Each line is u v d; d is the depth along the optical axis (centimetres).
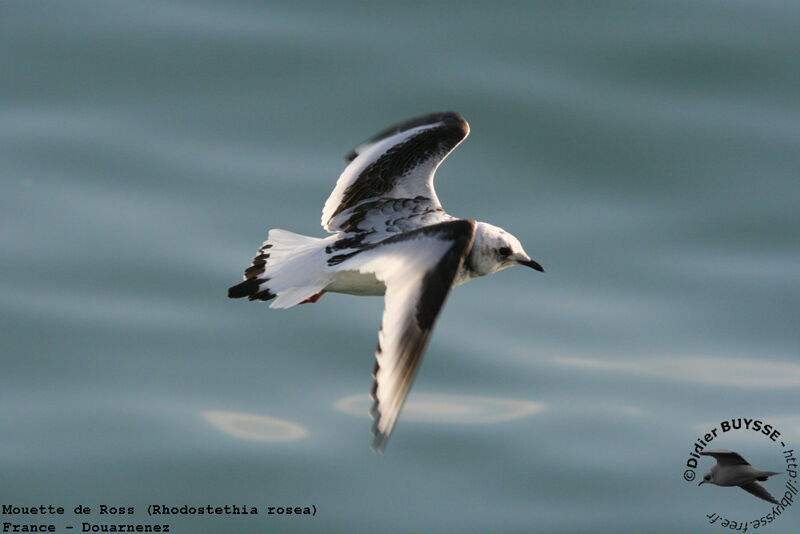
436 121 1474
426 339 1001
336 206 1398
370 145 1455
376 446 953
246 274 1290
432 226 1084
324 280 1242
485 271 1363
